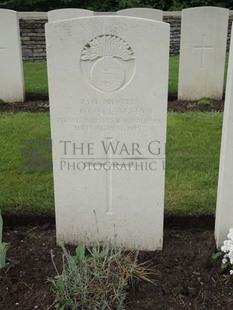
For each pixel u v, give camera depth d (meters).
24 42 5.32
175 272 1.42
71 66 1.34
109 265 1.29
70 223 1.54
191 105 3.38
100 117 1.40
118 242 1.56
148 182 1.47
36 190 1.92
